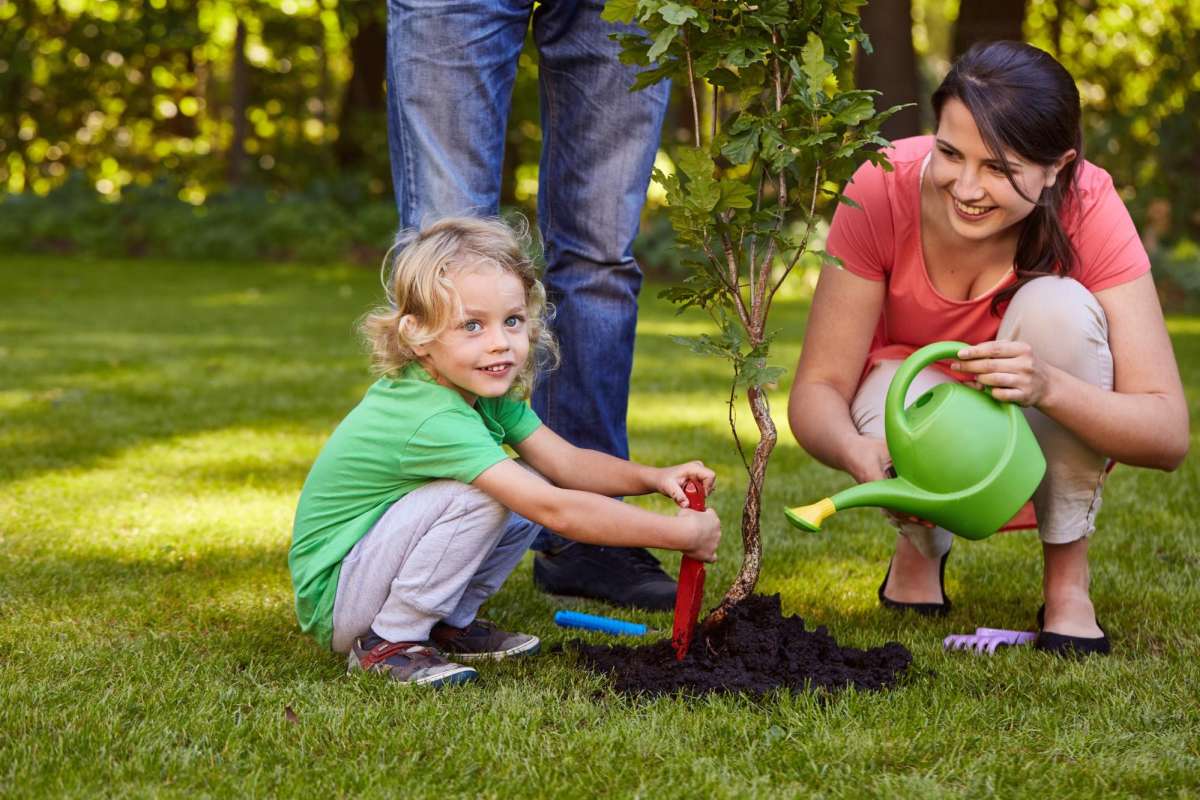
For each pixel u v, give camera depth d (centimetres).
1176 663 213
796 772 165
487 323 199
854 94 185
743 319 198
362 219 1423
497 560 219
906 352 238
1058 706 190
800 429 227
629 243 260
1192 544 299
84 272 1220
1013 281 222
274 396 522
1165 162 1273
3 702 184
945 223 220
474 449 198
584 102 252
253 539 295
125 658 207
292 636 226
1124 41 1628
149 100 1995
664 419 477
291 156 1814
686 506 204
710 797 157
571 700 190
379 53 1598
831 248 230
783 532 313
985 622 245
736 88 196
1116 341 217
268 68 2048
